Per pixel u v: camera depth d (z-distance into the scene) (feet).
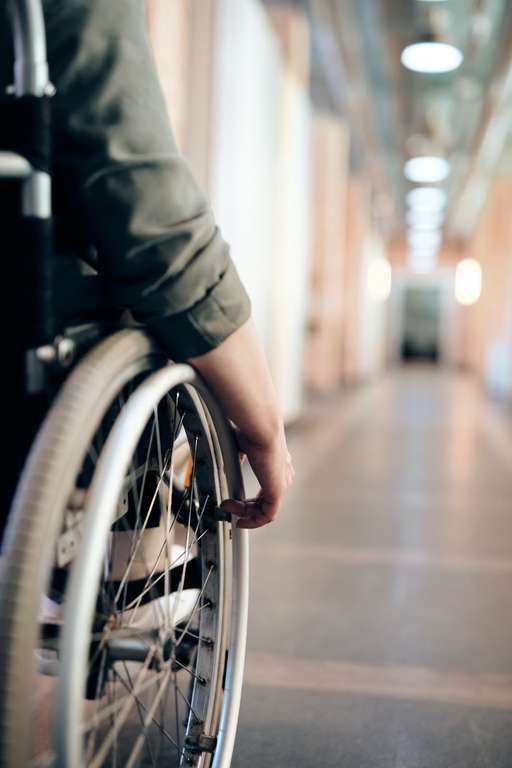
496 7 23.90
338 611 8.20
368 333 63.05
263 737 5.43
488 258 53.72
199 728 3.92
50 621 3.42
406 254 90.79
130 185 2.81
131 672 4.00
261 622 7.79
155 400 2.91
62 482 2.45
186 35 14.52
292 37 22.52
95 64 2.84
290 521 12.41
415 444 22.24
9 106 2.65
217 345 3.11
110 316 3.31
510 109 32.50
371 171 54.44
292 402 24.61
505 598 8.78
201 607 3.92
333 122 39.32
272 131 20.10
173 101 13.64
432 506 13.82
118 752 4.66
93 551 2.44
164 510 3.69
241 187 17.10
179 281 2.91
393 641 7.38
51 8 2.84
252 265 18.33
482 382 56.34
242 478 3.97
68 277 3.05
